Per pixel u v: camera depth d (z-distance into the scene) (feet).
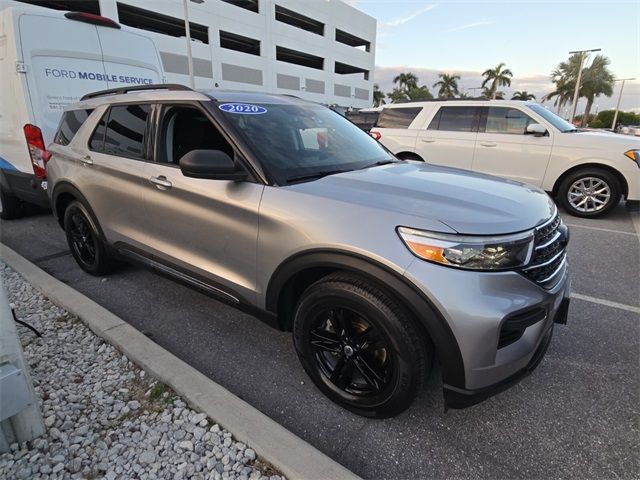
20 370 5.98
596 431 6.92
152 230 9.78
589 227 19.20
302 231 6.81
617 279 13.16
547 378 8.27
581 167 20.70
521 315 6.04
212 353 9.09
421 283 5.82
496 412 7.34
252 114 8.98
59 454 6.17
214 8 101.30
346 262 6.35
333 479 5.67
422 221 6.08
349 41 165.17
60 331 9.47
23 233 17.69
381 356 6.82
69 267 13.85
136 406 7.15
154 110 9.75
